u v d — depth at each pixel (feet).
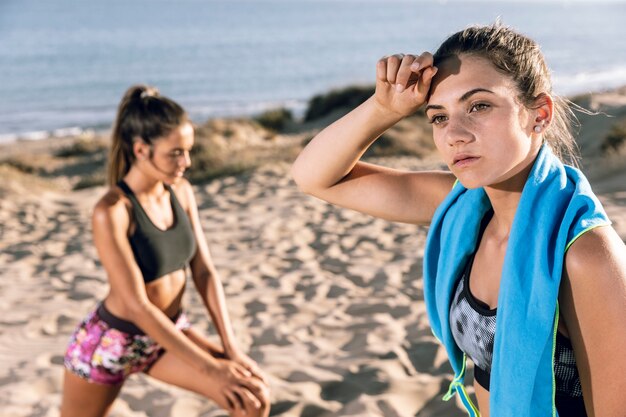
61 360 14.20
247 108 143.02
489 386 4.74
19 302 18.12
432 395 11.66
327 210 27.61
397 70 4.60
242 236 24.25
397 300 16.40
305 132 68.08
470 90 4.30
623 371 3.95
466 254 4.92
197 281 9.31
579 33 447.83
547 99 4.43
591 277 4.00
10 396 12.27
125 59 262.26
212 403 11.84
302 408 11.39
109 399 8.80
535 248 4.27
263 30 469.98
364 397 11.53
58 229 27.78
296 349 14.01
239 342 14.60
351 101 72.49
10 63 248.73
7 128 126.52
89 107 151.64
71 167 61.21
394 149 47.03
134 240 8.49
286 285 18.28
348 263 19.95
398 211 5.71
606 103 45.78
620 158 30.89
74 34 427.74
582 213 4.17
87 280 20.03
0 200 33.76
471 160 4.34
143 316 8.20
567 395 4.41
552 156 4.58
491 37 4.39
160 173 8.56
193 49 310.65
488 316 4.68
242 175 38.09
